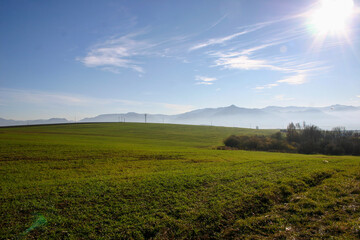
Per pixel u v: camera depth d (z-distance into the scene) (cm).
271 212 1911
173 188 2431
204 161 4528
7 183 2633
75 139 8144
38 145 5434
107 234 1573
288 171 3269
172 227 1683
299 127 12812
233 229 1650
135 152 5306
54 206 1939
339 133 11775
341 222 1633
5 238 1465
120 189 2364
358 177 2852
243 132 16388
